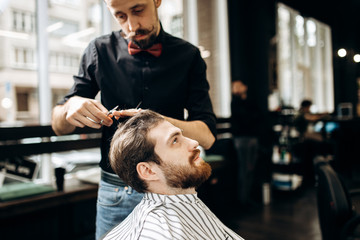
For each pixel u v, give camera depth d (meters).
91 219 2.56
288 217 3.47
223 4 4.83
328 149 5.27
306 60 7.61
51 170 2.87
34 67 3.35
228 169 3.80
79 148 2.53
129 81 1.12
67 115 0.95
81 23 4.32
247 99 4.13
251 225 3.27
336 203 1.65
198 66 1.22
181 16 4.66
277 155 4.37
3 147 2.12
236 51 4.45
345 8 5.49
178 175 0.81
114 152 0.85
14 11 3.33
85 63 1.18
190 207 0.86
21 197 1.96
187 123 1.01
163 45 1.14
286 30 6.73
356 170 5.12
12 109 3.56
